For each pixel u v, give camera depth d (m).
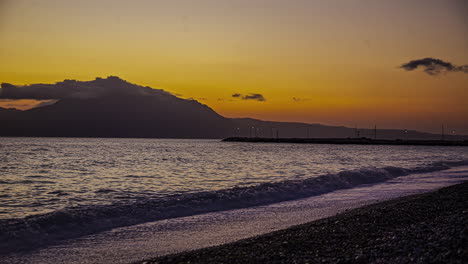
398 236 10.36
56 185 26.78
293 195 22.22
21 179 30.81
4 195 21.95
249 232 13.66
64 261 10.37
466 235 9.59
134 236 13.01
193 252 10.11
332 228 12.25
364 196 22.27
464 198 16.81
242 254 9.71
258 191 21.72
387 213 14.08
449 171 39.03
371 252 9.20
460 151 121.25
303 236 11.35
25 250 11.31
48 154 76.81
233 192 20.88
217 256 9.60
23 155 71.94
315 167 45.34
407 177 32.94
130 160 58.38
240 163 52.53
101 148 121.31
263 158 67.06
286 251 9.83
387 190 24.88
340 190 24.91
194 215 16.55
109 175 34.38
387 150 129.88
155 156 72.25
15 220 13.66
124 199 20.72
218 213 17.08
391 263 8.25
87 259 10.54
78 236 12.91
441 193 18.72
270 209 18.16
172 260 9.40
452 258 8.11
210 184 27.73
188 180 30.34
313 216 16.42
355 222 12.96
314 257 9.19
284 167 45.22
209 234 13.36
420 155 86.12
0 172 37.12
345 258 8.92
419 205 15.42
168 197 20.44
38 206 18.48
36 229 12.86
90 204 19.09
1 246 11.44
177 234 13.34
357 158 69.12
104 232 13.47
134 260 10.48
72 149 108.88
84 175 34.31
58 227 13.32
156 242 12.30
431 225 11.44
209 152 97.31
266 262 9.00
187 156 73.38
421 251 8.76
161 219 15.66
